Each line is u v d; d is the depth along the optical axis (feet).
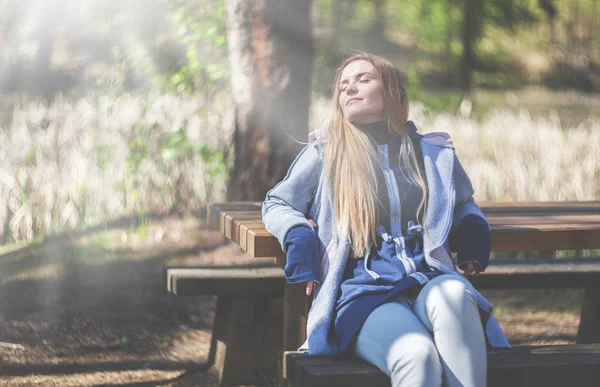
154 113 26.86
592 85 72.23
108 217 24.72
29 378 12.80
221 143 26.50
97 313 16.67
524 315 17.54
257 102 19.56
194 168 26.03
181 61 26.81
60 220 23.88
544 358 8.73
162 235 23.09
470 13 49.42
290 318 10.91
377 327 8.22
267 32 19.31
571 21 75.56
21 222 23.07
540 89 68.74
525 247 10.62
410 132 9.69
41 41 52.60
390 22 61.82
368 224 9.00
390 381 8.13
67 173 24.80
